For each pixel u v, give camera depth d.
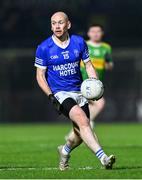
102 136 47.62
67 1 77.31
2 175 20.61
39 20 77.25
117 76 76.06
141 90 75.81
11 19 77.31
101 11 77.44
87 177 19.56
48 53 21.98
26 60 76.94
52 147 36.41
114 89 75.56
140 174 20.16
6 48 77.12
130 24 77.75
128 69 76.56
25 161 27.42
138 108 75.12
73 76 22.14
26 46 77.12
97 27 37.81
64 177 19.72
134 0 78.00
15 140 43.72
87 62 22.36
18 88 76.00
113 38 77.56
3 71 76.62
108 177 19.48
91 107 37.06
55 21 21.77
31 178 19.72
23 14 77.38
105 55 38.09
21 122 75.12
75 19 76.94
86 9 77.19
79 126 21.02
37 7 77.44
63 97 21.56
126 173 20.36
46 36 77.25
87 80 21.80
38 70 22.19
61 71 22.06
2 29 77.38
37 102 75.12
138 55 77.25
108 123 73.75
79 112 21.09
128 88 75.94
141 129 58.25
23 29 77.38
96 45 38.03
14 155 30.70
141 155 30.09
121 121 75.00
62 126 66.88
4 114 75.19
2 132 55.41
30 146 37.34
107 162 20.59
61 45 22.00
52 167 24.42
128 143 39.19
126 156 29.52
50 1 77.44
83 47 22.16
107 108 74.81
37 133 53.31
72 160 27.56
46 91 21.89
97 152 20.69
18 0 77.44
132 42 77.56
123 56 77.19
